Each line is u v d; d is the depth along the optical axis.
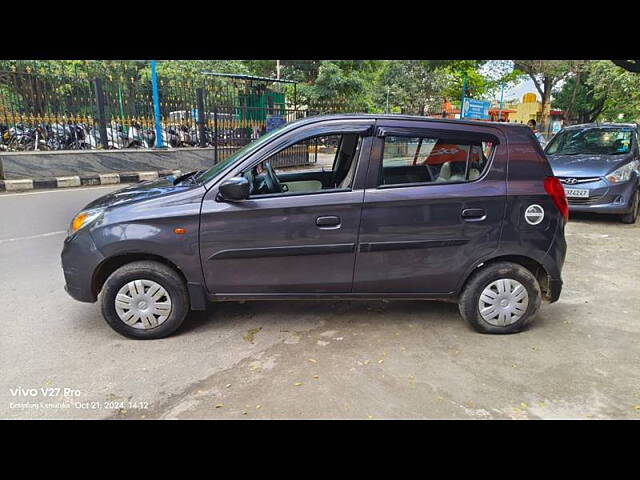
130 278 3.41
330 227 3.41
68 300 4.19
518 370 3.15
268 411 2.68
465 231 3.50
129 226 3.33
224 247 3.39
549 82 24.50
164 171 12.53
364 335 3.64
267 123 14.05
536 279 3.73
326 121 3.46
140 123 12.72
